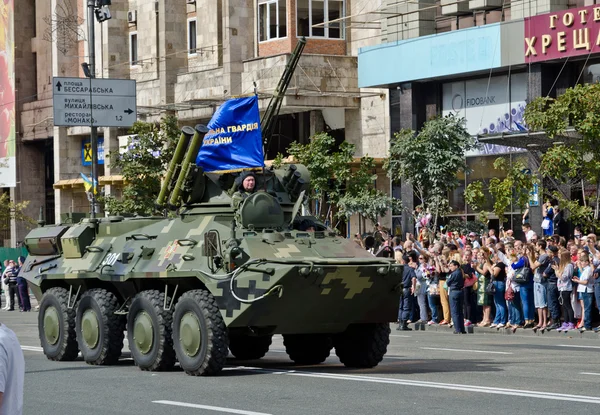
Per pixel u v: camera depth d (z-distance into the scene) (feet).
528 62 125.08
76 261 73.56
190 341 60.90
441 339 91.35
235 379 59.31
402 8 144.05
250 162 67.26
